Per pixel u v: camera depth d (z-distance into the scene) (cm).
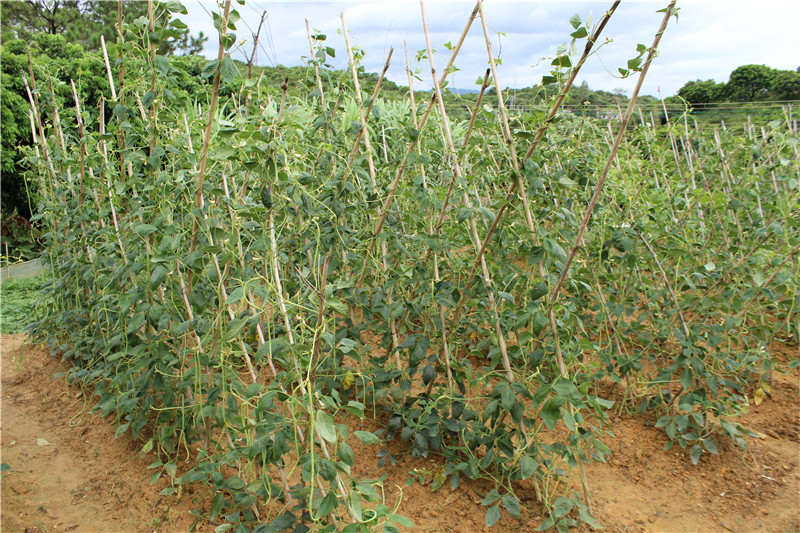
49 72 337
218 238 185
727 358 281
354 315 308
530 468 182
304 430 191
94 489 224
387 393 260
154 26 201
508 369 209
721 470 244
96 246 279
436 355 249
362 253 295
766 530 204
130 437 259
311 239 247
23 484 223
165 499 216
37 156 355
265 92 301
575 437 193
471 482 230
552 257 207
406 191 257
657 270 322
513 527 203
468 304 232
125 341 238
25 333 403
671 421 263
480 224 267
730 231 329
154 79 216
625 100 377
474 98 262
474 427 221
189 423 229
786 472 239
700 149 391
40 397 311
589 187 318
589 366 202
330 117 275
